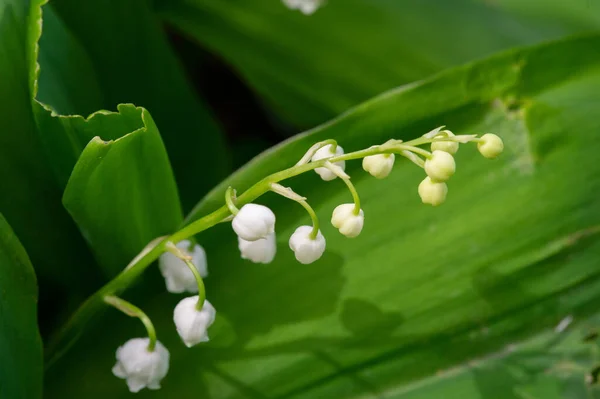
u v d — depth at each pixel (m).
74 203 0.31
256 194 0.30
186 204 0.37
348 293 0.33
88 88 0.34
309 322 0.33
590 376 0.33
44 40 0.33
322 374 0.33
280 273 0.33
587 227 0.33
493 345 0.33
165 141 0.37
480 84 0.32
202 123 0.37
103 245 0.32
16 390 0.31
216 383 0.33
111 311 0.33
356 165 0.33
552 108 0.33
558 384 0.33
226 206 0.30
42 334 0.34
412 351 0.33
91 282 0.34
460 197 0.33
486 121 0.33
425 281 0.33
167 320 0.33
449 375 0.33
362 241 0.33
